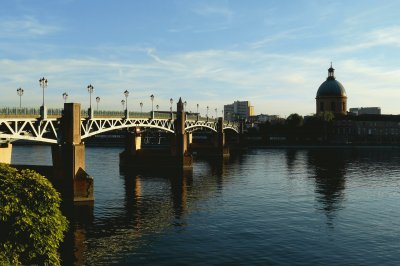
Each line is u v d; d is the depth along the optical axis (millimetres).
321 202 69938
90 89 78188
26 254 28188
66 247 45719
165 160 122125
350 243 47219
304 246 46125
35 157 153750
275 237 49500
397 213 62000
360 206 66875
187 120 137375
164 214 61156
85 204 67562
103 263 41062
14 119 59781
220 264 40781
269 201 70812
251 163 140250
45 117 65312
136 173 108938
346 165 131125
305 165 131125
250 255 43250
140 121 106000
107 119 85750
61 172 68000
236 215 60531
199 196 75625
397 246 46156
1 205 27344
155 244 46906
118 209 64312
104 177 100562
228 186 87500
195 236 50000
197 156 173500
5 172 29562
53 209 30219
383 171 114000
